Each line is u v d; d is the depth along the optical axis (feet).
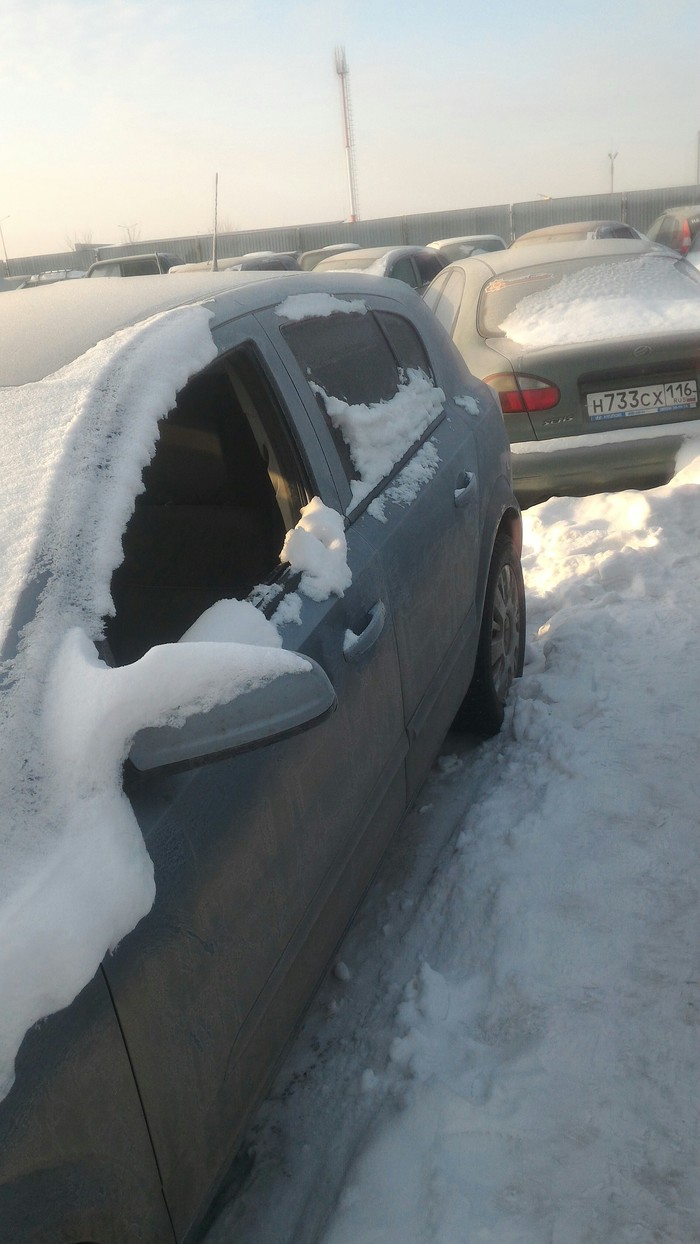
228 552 7.82
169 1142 4.64
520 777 10.43
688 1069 6.77
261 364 7.05
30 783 4.24
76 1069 3.97
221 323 6.78
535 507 17.19
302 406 7.36
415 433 9.43
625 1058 6.93
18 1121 3.66
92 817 4.25
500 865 9.07
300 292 8.22
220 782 5.21
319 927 6.46
